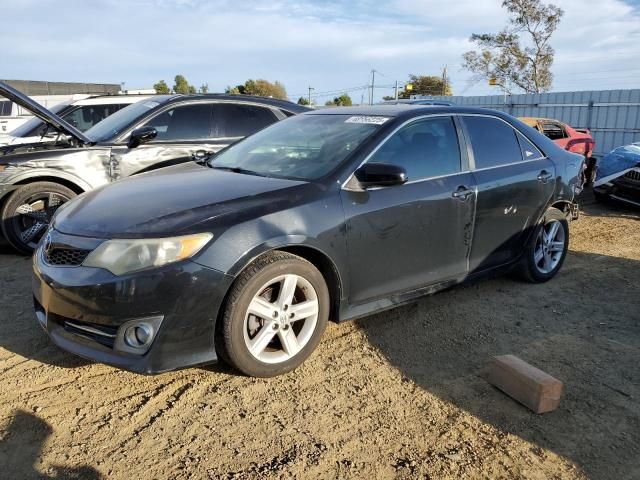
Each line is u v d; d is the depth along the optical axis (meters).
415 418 2.87
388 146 3.70
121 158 5.78
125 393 3.03
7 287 4.63
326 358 3.50
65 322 2.97
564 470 2.51
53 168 5.45
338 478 2.41
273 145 4.13
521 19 34.31
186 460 2.50
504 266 4.52
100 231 2.88
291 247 3.14
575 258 5.87
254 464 2.48
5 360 3.36
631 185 8.38
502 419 2.89
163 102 6.14
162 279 2.71
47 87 27.72
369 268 3.49
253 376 3.12
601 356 3.61
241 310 2.93
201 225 2.84
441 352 3.62
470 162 4.17
